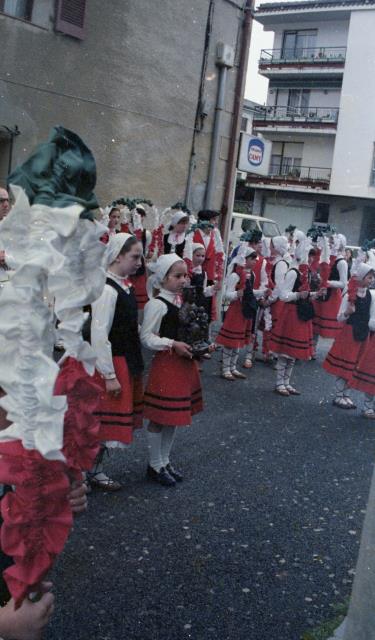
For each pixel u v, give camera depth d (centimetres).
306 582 348
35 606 141
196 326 439
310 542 393
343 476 506
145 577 337
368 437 616
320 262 943
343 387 718
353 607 226
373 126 3172
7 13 776
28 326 121
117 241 401
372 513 220
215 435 571
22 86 811
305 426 628
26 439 124
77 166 125
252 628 303
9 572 134
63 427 133
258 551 376
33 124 832
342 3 3194
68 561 345
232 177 1126
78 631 289
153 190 1009
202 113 1049
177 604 317
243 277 745
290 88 3488
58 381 135
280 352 727
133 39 922
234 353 775
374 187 3192
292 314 720
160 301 438
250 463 513
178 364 439
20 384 121
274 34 3500
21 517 131
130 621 300
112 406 399
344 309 687
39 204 122
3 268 299
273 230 2108
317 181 3269
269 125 3441
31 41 807
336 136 3247
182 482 462
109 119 918
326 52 3384
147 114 968
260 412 658
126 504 418
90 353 135
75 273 127
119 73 914
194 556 363
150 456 457
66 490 133
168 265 437
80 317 131
